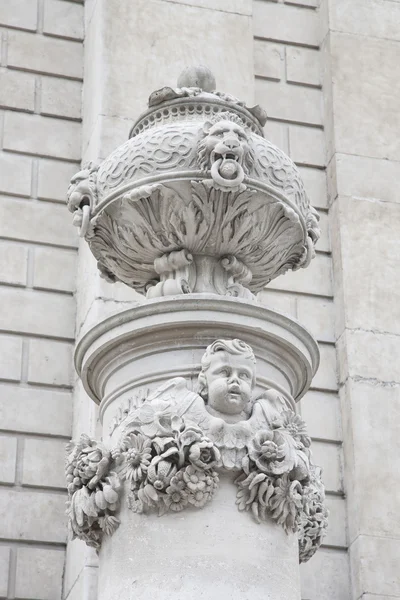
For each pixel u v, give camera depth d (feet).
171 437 42.65
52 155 73.05
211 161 45.37
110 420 45.42
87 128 72.18
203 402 43.45
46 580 63.93
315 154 75.66
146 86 70.74
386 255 71.87
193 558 41.81
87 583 59.36
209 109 48.67
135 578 42.01
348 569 65.51
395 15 79.00
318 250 72.74
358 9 78.43
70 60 75.72
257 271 48.70
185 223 45.98
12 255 70.08
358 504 65.41
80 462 44.29
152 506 42.52
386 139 75.15
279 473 42.80
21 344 68.28
